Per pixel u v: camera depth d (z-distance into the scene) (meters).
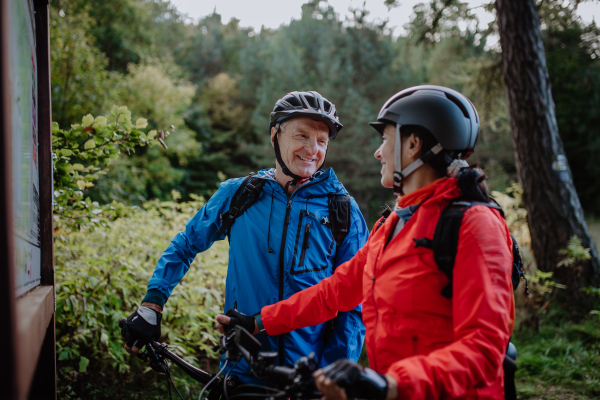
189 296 3.72
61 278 3.18
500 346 1.08
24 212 1.13
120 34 18.64
